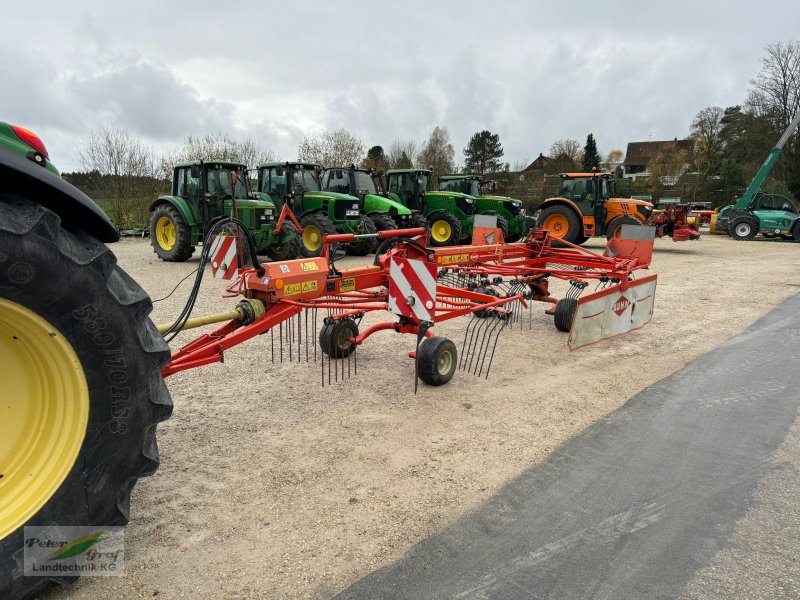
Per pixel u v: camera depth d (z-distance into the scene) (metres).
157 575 2.21
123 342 1.99
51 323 1.85
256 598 2.11
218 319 3.76
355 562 2.33
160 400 2.16
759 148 37.75
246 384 4.50
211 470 3.08
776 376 4.90
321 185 14.84
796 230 20.78
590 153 59.78
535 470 3.16
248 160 29.28
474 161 73.00
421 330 4.32
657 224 18.48
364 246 13.72
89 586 2.14
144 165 21.38
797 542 2.52
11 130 1.97
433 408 4.07
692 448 3.48
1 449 1.96
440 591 2.17
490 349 5.73
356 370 4.87
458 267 6.65
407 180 16.72
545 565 2.33
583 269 7.16
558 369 5.09
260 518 2.63
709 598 2.15
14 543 1.86
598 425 3.82
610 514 2.73
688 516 2.72
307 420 3.80
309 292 4.34
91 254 1.92
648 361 5.37
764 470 3.20
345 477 3.04
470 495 2.88
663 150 72.38
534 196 36.81
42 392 1.97
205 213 11.59
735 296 9.00
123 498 2.11
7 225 1.70
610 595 2.16
